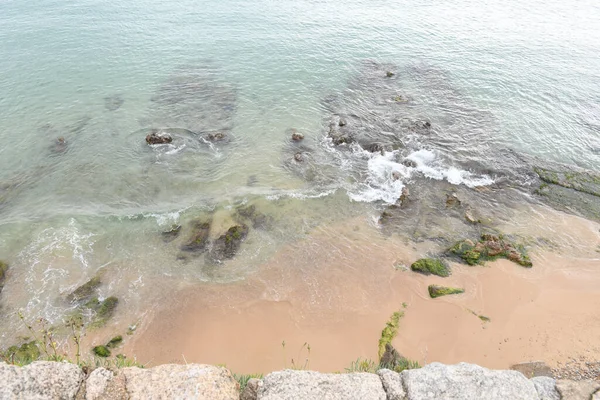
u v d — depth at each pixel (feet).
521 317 56.80
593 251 68.80
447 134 97.66
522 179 85.61
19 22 152.25
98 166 84.17
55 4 174.60
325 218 74.38
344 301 59.31
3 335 53.36
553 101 114.62
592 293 60.54
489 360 51.01
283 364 50.90
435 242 70.03
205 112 102.73
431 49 144.87
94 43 136.77
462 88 119.24
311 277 63.05
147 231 70.18
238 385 25.71
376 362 50.39
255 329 55.42
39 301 58.08
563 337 53.78
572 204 79.82
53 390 22.95
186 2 181.98
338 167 86.48
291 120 101.14
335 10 180.65
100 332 54.49
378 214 75.87
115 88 111.24
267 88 114.62
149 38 142.41
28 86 109.91
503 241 69.05
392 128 98.43
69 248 66.33
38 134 92.17
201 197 77.77
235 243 68.44
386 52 140.26
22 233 68.54
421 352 52.03
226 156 88.58
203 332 54.95
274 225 72.28
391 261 66.08
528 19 183.52
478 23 175.01
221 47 137.59
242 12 171.63
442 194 80.64
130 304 58.44
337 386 25.54
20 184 79.30
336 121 99.91
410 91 115.96
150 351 52.47
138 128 95.50
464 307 58.29
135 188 79.41
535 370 49.32
